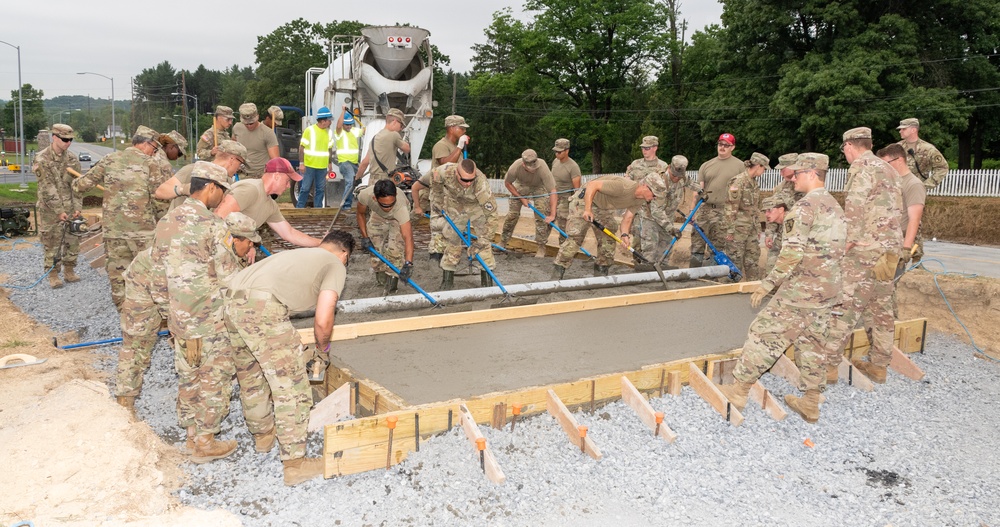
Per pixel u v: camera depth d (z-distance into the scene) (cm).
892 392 543
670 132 3747
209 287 382
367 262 905
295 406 364
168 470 379
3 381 497
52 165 816
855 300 495
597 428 433
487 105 5097
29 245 1209
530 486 369
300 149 1527
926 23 2489
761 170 793
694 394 490
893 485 404
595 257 878
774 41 2708
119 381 441
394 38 1205
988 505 383
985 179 1944
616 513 354
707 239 843
